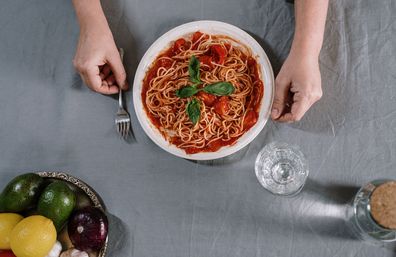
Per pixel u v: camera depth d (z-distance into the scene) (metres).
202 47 1.16
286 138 1.14
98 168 1.17
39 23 1.26
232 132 1.13
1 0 1.29
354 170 1.11
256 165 1.13
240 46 1.15
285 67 1.11
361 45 1.17
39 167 1.18
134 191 1.15
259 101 1.11
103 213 1.08
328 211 1.10
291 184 1.12
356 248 1.07
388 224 0.98
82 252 1.06
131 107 1.19
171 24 1.23
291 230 1.10
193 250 1.11
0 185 1.18
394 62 1.15
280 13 1.20
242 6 1.21
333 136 1.13
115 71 1.15
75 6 1.21
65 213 1.04
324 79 1.16
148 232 1.12
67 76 1.23
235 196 1.12
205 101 1.14
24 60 1.25
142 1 1.25
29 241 0.97
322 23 1.12
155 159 1.16
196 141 1.12
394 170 1.10
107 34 1.17
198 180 1.14
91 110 1.20
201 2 1.23
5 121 1.22
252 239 1.10
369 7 1.18
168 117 1.16
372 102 1.14
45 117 1.21
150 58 1.15
